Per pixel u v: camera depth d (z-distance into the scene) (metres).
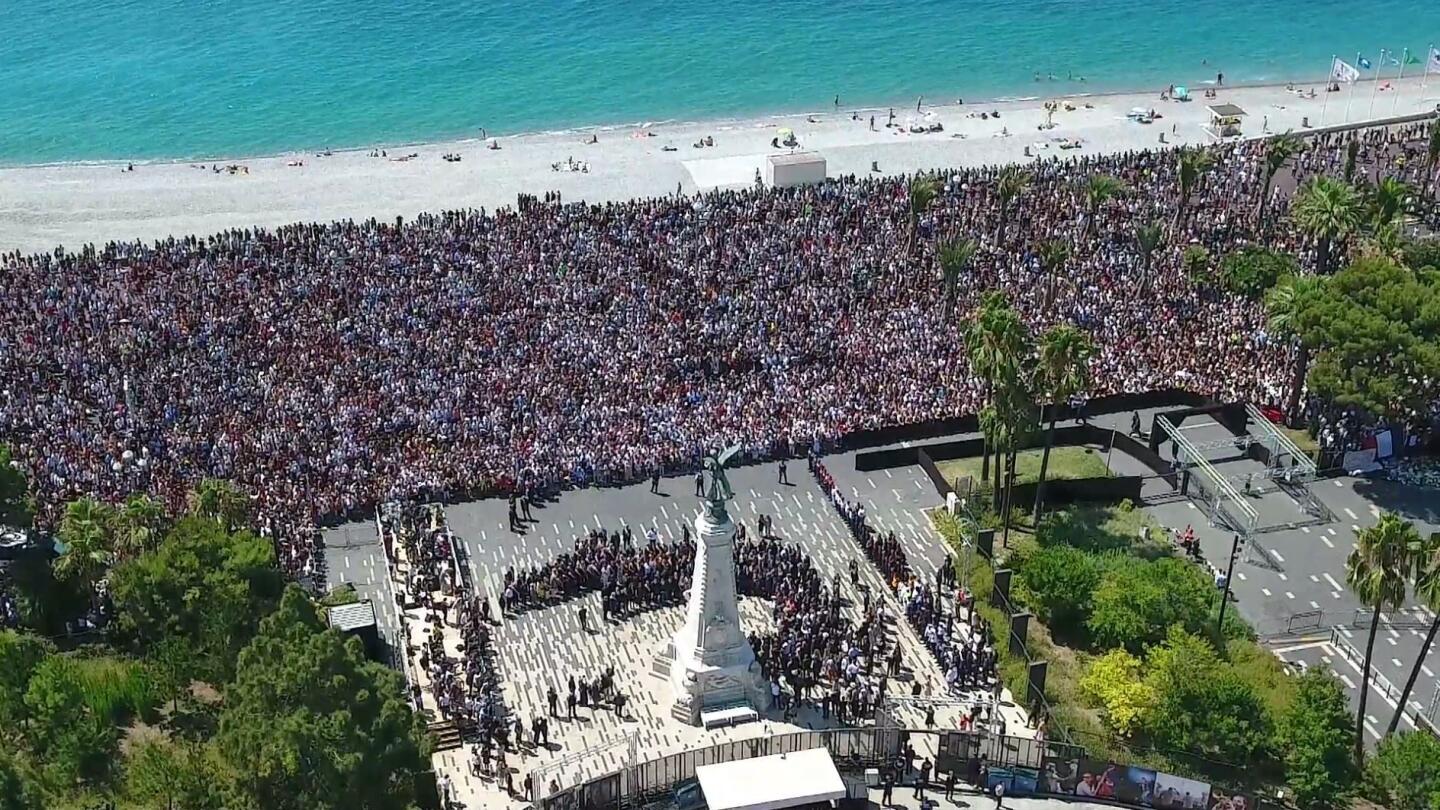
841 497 95.19
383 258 123.25
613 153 171.38
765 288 120.31
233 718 56.59
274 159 169.62
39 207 147.38
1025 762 69.38
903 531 93.62
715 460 70.62
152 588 69.94
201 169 164.75
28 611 76.19
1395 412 98.69
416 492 93.25
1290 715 71.56
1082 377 89.00
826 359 109.94
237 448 93.31
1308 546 92.88
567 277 120.69
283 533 86.12
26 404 97.12
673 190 156.88
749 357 109.38
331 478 92.88
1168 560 84.50
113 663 70.19
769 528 93.00
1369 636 75.50
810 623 79.56
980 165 165.75
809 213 136.62
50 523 82.56
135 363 103.44
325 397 100.31
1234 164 155.25
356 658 58.88
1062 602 82.62
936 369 108.88
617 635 81.44
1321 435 103.50
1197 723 71.94
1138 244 129.88
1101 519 94.62
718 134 180.12
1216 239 133.25
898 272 124.31
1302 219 117.44
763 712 74.56
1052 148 172.88
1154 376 109.69
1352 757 71.38
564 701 75.50
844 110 196.38
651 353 109.25
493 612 83.62
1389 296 98.38
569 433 99.50
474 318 113.00
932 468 99.62
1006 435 89.94
